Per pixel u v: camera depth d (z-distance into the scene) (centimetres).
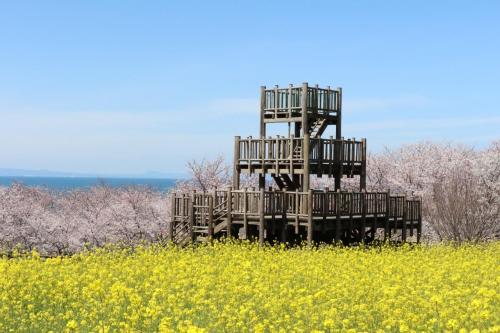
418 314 1262
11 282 1551
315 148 2872
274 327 1192
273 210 2705
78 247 3975
